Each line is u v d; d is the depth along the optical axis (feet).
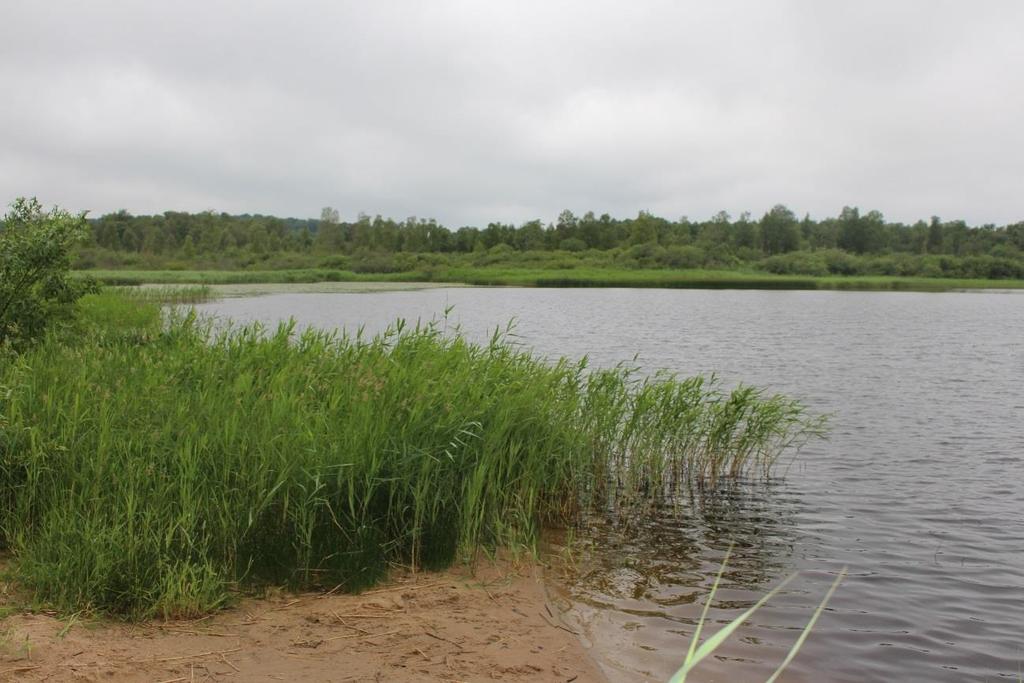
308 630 16.56
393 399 22.85
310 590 18.78
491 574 20.79
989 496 30.53
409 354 28.32
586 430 28.48
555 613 18.90
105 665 14.16
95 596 16.43
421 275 306.96
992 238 417.28
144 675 14.05
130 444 19.71
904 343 89.04
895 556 24.00
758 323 116.16
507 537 23.13
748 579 21.90
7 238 31.81
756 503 29.30
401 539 20.86
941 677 16.81
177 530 18.02
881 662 17.38
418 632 16.79
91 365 24.88
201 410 21.52
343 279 297.12
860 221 410.11
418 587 19.42
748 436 33.32
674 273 323.98
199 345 29.19
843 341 90.79
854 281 303.27
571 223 419.95
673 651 17.39
